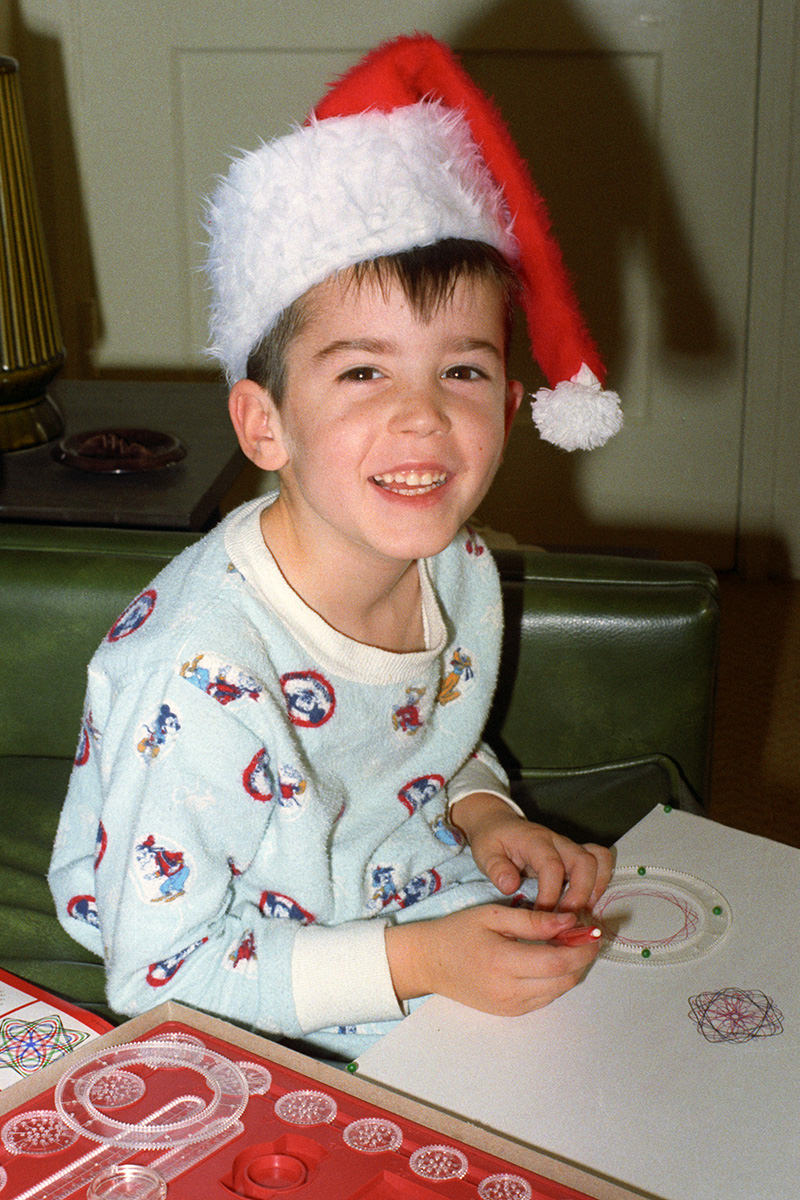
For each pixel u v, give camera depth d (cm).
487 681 97
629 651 111
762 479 249
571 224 236
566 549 172
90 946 89
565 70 227
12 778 114
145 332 246
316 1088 58
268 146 72
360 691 84
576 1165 56
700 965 70
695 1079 61
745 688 218
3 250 137
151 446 142
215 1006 74
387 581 83
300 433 74
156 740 75
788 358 240
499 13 224
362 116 70
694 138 229
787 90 224
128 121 233
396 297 69
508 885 83
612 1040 64
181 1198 52
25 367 141
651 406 246
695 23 222
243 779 76
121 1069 58
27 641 114
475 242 72
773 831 181
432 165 70
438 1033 65
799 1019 66
